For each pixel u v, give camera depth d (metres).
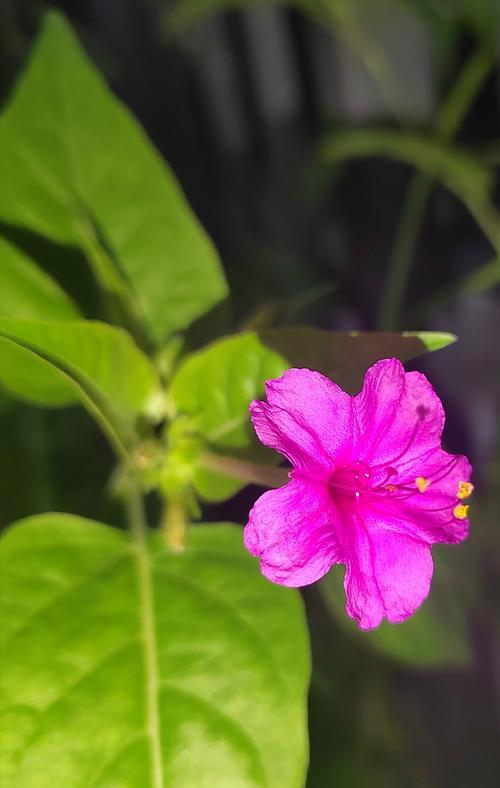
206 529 0.23
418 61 0.30
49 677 0.21
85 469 0.25
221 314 0.24
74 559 0.22
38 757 0.20
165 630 0.21
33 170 0.23
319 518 0.20
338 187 0.31
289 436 0.20
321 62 0.30
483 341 0.31
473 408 0.31
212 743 0.20
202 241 0.24
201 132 0.31
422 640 0.26
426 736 0.30
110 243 0.24
